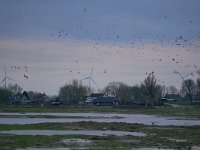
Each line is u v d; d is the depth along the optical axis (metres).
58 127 83.56
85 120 109.38
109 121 106.06
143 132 77.50
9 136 62.12
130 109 194.38
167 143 60.78
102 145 56.03
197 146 58.72
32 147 53.06
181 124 99.81
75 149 51.91
